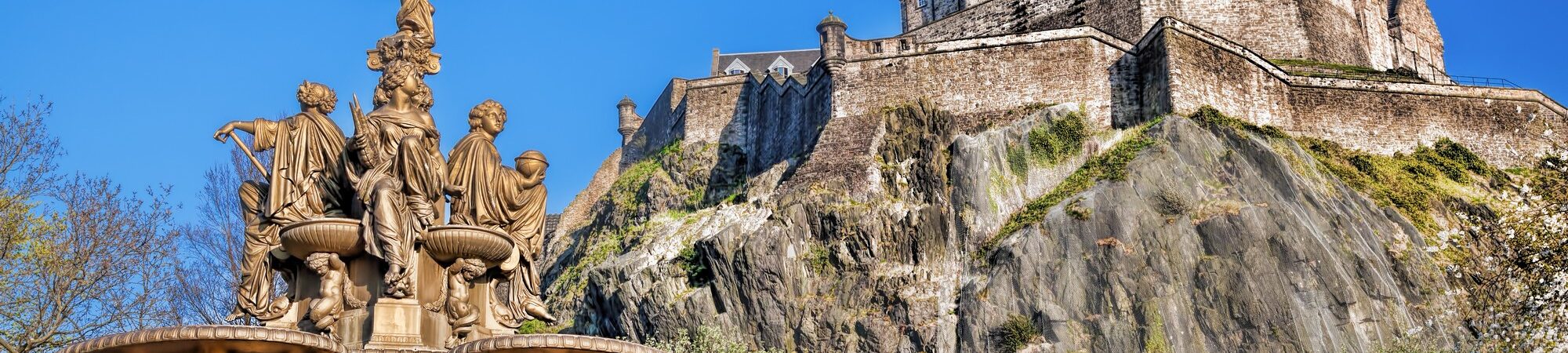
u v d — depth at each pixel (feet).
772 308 138.92
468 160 45.80
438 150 46.78
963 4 192.34
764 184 160.25
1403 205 145.48
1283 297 131.34
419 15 48.55
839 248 142.61
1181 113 148.15
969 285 136.56
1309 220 138.72
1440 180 153.38
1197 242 136.36
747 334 138.51
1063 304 132.36
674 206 177.58
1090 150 150.41
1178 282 133.80
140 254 63.36
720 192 178.50
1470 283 99.04
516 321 45.91
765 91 181.16
